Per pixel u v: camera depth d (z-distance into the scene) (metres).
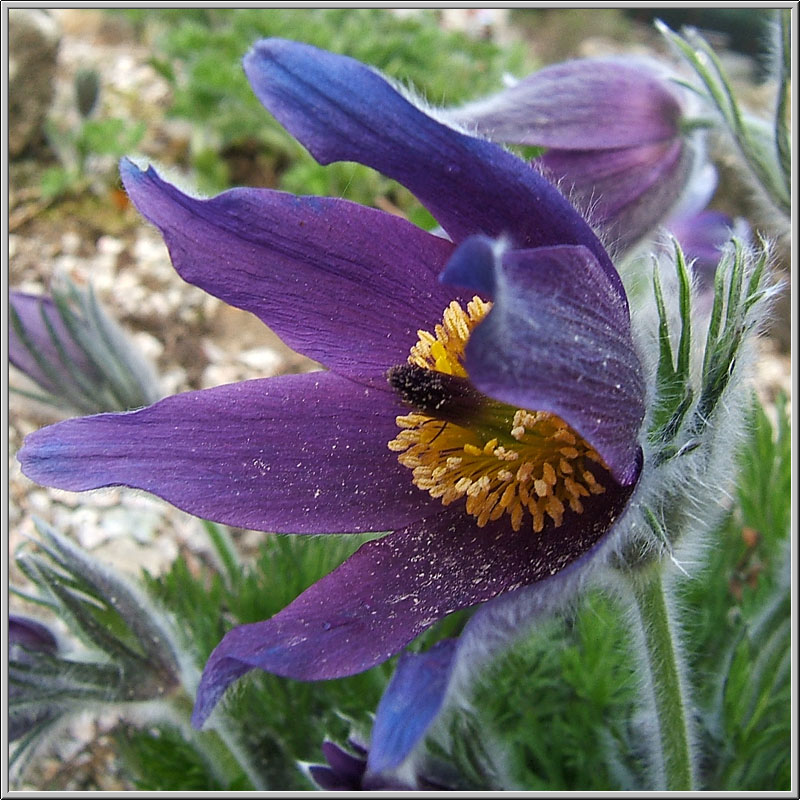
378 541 0.08
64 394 0.14
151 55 0.28
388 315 0.09
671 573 0.08
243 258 0.08
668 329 0.08
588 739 0.12
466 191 0.08
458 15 0.31
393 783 0.09
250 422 0.09
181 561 0.14
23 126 0.24
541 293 0.07
